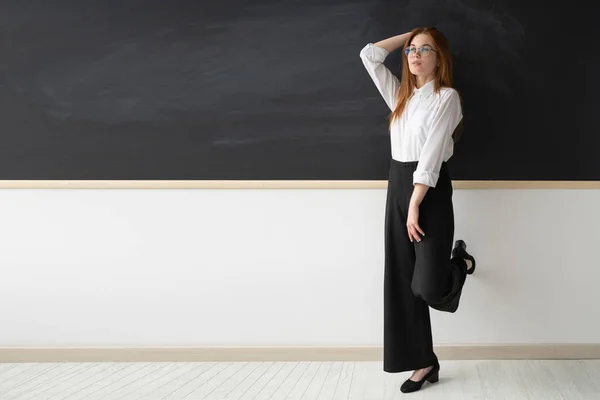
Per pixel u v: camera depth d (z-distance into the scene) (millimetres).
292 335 3043
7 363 3045
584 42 2914
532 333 3018
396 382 2787
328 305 3039
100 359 3051
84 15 2994
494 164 2967
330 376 2855
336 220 3014
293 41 2959
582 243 2979
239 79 2982
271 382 2787
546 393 2650
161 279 3049
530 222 2984
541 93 2934
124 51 2998
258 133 2996
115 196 3043
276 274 3043
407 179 2643
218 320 3051
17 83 3023
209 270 3045
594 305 2994
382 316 3029
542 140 2949
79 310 3059
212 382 2791
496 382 2768
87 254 3051
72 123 3027
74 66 3010
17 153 3043
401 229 2699
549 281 2998
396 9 2926
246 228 3037
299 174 2998
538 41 2918
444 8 2916
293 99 2977
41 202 3049
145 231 3047
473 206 2992
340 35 2947
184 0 2973
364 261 3020
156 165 3025
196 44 2980
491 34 2920
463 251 2824
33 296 3055
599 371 2871
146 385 2762
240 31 2967
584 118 2936
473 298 3021
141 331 3059
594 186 2943
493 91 2941
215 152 3008
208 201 3033
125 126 3021
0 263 3045
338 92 2965
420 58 2631
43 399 2607
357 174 2982
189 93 2998
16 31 3006
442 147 2549
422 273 2613
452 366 2959
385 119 2959
